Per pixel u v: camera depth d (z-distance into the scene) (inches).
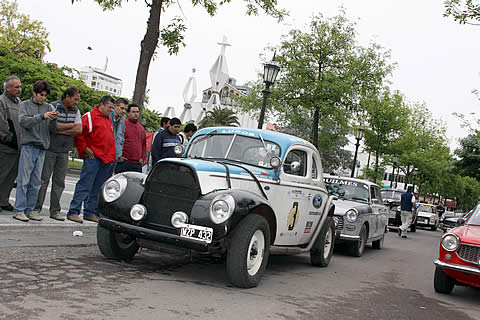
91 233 296.5
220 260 281.7
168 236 204.1
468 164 1074.7
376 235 471.5
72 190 550.6
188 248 204.7
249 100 1011.3
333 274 296.2
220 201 201.5
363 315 194.7
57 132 296.7
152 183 219.6
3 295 153.2
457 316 218.7
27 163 281.0
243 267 206.8
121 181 224.7
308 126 1713.8
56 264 207.6
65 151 304.8
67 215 317.7
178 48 466.3
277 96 951.0
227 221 199.3
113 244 232.8
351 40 935.0
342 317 185.9
